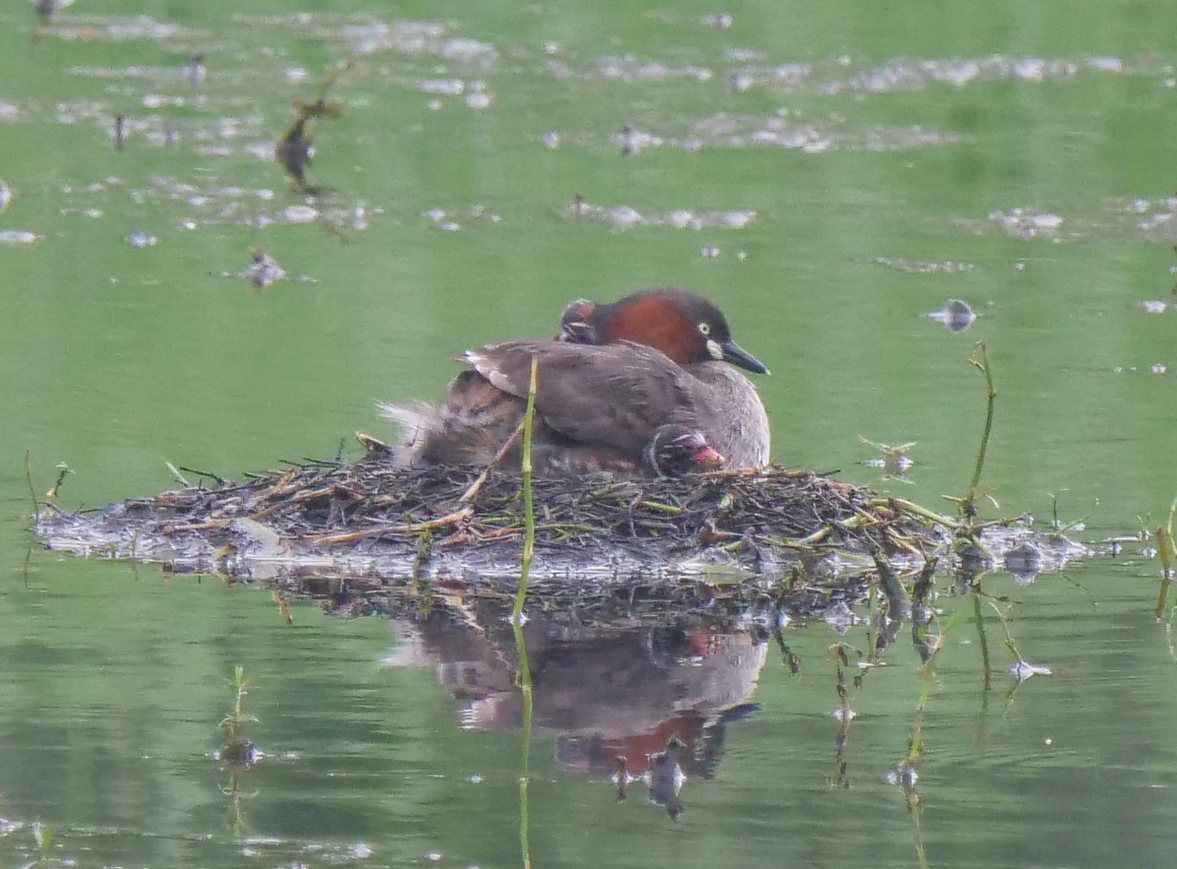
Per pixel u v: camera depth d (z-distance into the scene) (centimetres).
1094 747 862
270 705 908
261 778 818
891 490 1313
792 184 2261
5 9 3036
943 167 2334
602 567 1146
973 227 2112
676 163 2338
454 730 877
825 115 2553
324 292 1825
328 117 2514
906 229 2100
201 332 1694
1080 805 794
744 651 1007
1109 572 1170
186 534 1194
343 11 3117
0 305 1761
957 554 1202
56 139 2391
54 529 1216
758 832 766
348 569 1148
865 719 898
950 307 1791
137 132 2438
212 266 1922
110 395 1512
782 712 910
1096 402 1532
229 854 741
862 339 1698
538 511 1189
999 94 2648
